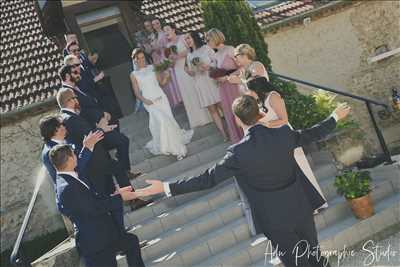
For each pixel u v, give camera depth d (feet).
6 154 37.81
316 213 21.76
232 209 22.82
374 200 22.67
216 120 28.19
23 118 36.94
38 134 37.96
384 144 24.81
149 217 24.20
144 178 26.40
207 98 27.89
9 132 37.60
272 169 14.28
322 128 15.11
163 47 32.19
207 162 27.09
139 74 26.89
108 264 17.70
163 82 30.12
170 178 26.17
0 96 37.58
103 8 41.16
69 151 16.97
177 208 23.97
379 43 44.01
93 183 19.11
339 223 21.67
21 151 38.01
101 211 17.25
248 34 31.89
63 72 22.45
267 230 14.67
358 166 25.49
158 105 26.96
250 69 21.12
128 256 18.90
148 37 34.09
